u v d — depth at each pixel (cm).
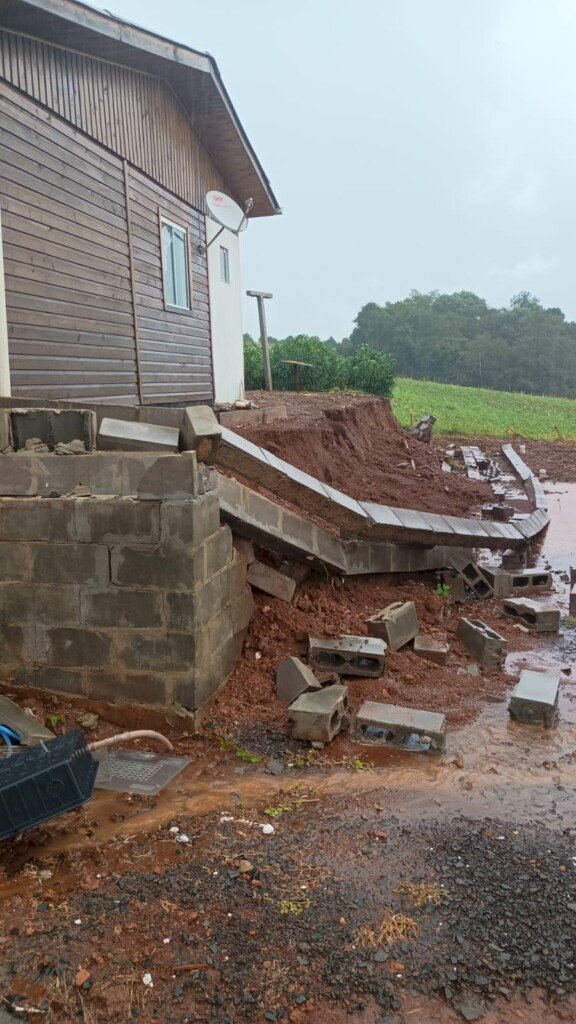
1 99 743
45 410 580
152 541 560
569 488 1725
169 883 400
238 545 727
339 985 331
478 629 759
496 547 1008
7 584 589
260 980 333
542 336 9625
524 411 3703
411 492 1417
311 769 538
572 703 655
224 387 1559
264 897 388
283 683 646
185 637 568
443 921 371
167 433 579
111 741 483
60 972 336
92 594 577
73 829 458
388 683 677
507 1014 317
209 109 1266
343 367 2688
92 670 589
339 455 1459
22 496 580
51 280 841
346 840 443
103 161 974
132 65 1031
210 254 1447
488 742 579
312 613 779
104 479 566
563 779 523
